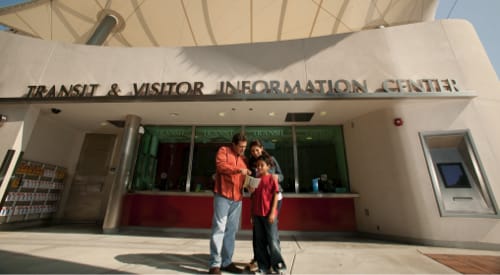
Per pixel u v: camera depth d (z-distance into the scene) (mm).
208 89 5039
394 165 4777
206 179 6188
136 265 2475
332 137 6395
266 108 5355
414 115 4785
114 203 5332
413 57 4863
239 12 12609
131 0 11742
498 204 3943
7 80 5266
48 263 2453
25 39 5605
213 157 6363
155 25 13055
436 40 4945
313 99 4770
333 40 5188
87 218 6707
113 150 7352
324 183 5957
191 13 12562
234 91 4859
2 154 4887
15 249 3090
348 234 5453
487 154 4203
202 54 5328
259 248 2432
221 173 2473
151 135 6672
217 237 2289
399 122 4863
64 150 6895
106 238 4422
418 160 4516
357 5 12195
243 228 5570
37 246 3367
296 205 5750
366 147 5445
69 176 7000
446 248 3834
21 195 5562
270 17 12844
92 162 7188
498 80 4609
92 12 12391
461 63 4734
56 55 5434
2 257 2633
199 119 6164
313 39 5234
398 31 5094
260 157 2600
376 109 5277
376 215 4996
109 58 5398
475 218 3963
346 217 5602
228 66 5188
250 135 6445
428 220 4172
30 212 5801
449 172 4395
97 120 6367
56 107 5430
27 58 5422
